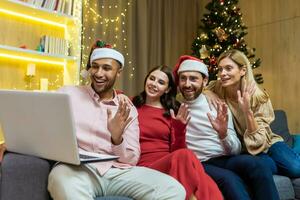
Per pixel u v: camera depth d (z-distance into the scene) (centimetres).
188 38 565
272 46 480
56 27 397
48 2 347
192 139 236
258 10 500
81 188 162
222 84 252
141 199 173
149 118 227
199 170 192
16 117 168
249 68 254
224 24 463
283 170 249
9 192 161
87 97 196
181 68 244
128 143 193
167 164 195
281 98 467
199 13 575
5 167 161
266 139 243
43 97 155
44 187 167
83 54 445
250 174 209
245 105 233
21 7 327
